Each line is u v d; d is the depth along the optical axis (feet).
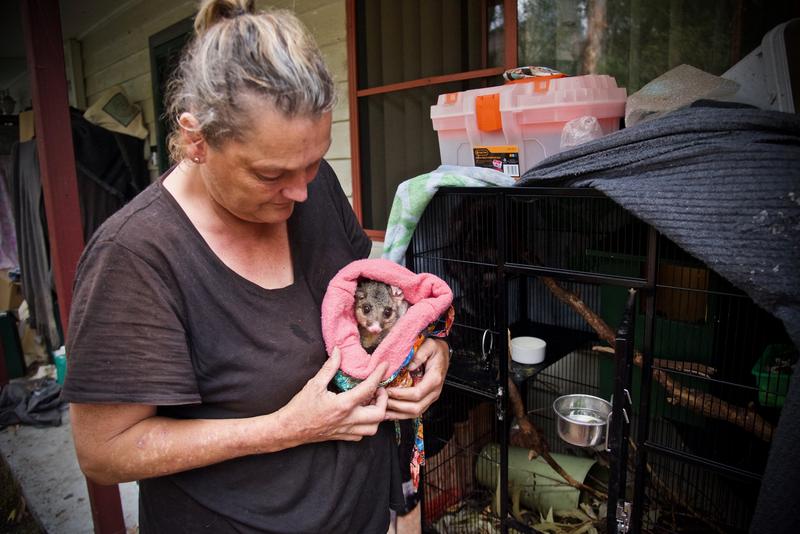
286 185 3.18
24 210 15.88
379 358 4.26
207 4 3.16
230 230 3.73
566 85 6.39
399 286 5.01
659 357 6.35
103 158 16.07
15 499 10.46
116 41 19.03
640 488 5.90
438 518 8.23
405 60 9.64
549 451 8.30
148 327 3.27
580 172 5.43
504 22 8.27
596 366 8.57
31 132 15.92
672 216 4.66
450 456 8.19
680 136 4.95
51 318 16.11
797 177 4.24
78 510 9.80
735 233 4.40
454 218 7.21
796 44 5.42
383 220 10.68
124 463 3.41
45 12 7.53
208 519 3.88
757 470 5.18
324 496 4.04
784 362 5.19
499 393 6.70
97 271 3.27
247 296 3.68
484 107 6.84
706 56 7.14
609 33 7.75
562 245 6.89
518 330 8.53
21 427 13.07
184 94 3.05
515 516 7.87
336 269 4.51
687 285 5.92
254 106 2.79
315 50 3.06
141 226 3.37
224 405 3.70
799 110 5.35
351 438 3.92
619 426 5.21
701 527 6.77
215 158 3.06
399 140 10.02
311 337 3.96
